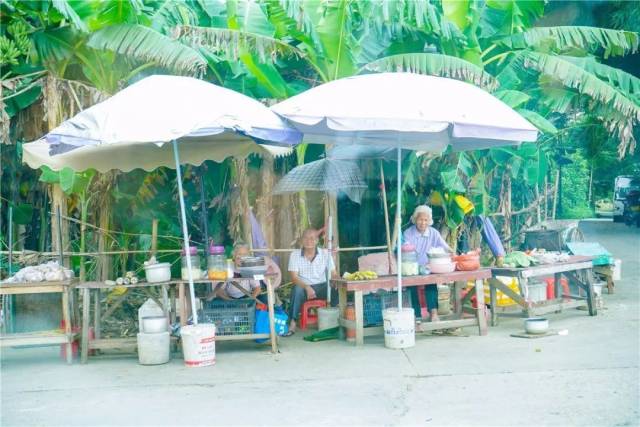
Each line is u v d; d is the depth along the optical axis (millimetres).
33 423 4844
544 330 7191
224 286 7129
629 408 4812
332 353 6777
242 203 9531
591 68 9992
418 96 6512
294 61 9898
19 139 9359
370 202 10477
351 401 5184
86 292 6629
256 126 6262
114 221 9789
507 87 9688
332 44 8594
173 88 6277
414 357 6477
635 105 9328
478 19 9438
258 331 7059
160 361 6504
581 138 12461
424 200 10078
